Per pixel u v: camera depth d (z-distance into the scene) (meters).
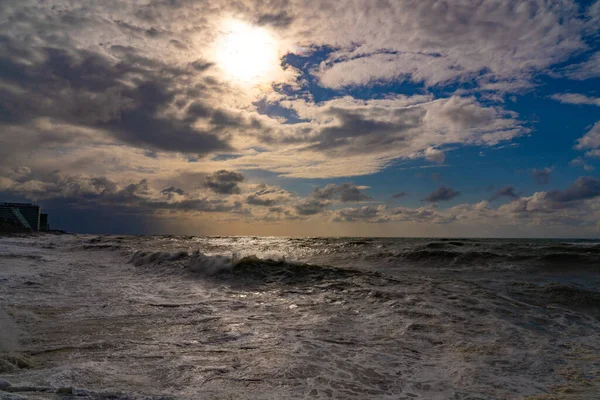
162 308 7.84
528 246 23.73
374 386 4.06
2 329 5.79
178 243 36.62
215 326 6.42
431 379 4.33
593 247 21.89
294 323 6.72
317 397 3.68
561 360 5.10
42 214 123.50
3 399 2.72
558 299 8.79
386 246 27.75
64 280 11.55
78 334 5.80
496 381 4.32
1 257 19.36
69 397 2.96
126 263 16.62
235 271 12.20
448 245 25.92
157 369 4.26
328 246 31.33
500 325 6.73
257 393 3.70
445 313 7.43
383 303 8.26
